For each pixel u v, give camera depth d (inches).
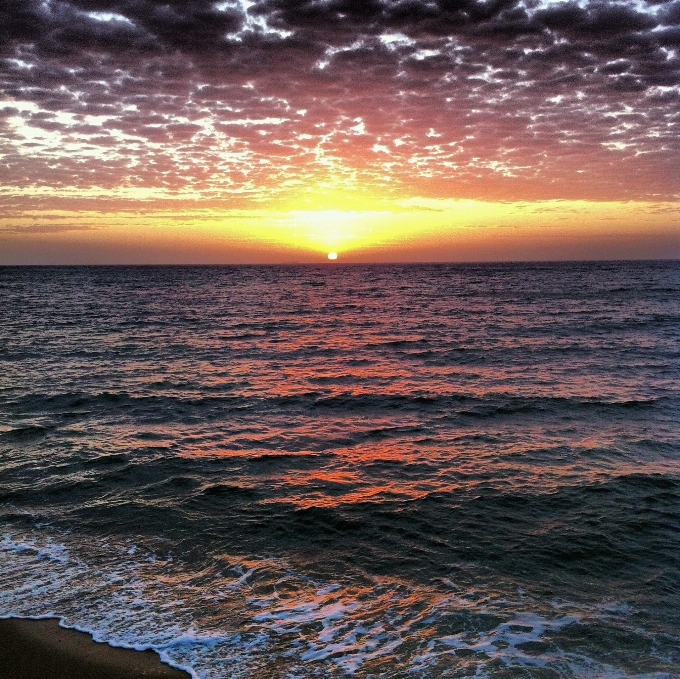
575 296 2258.9
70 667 198.2
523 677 190.9
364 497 347.9
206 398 625.0
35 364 848.3
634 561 271.3
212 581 255.3
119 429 502.9
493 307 1866.4
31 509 332.5
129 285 3730.3
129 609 232.8
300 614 229.3
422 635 214.8
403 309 1872.5
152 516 323.3
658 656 201.8
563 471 389.4
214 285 3772.1
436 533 301.1
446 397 618.5
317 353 970.7
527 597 241.3
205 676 193.5
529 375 746.8
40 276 5378.9
